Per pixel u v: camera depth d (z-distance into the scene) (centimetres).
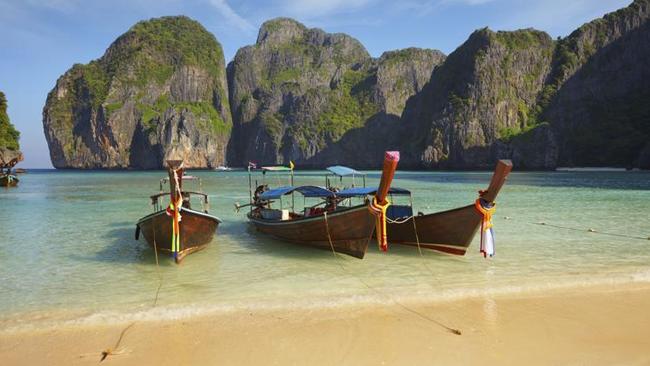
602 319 777
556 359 625
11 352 677
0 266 1259
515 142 13588
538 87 15600
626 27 15125
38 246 1550
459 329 740
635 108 13500
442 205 2900
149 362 636
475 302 883
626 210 2555
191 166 18362
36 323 794
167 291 1007
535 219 2169
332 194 1584
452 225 1321
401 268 1209
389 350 661
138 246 1552
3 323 797
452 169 14600
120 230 1911
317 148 19488
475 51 15875
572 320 774
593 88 14800
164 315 827
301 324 772
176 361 638
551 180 6575
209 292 993
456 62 16750
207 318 809
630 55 14725
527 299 897
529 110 15312
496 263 1258
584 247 1481
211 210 2703
